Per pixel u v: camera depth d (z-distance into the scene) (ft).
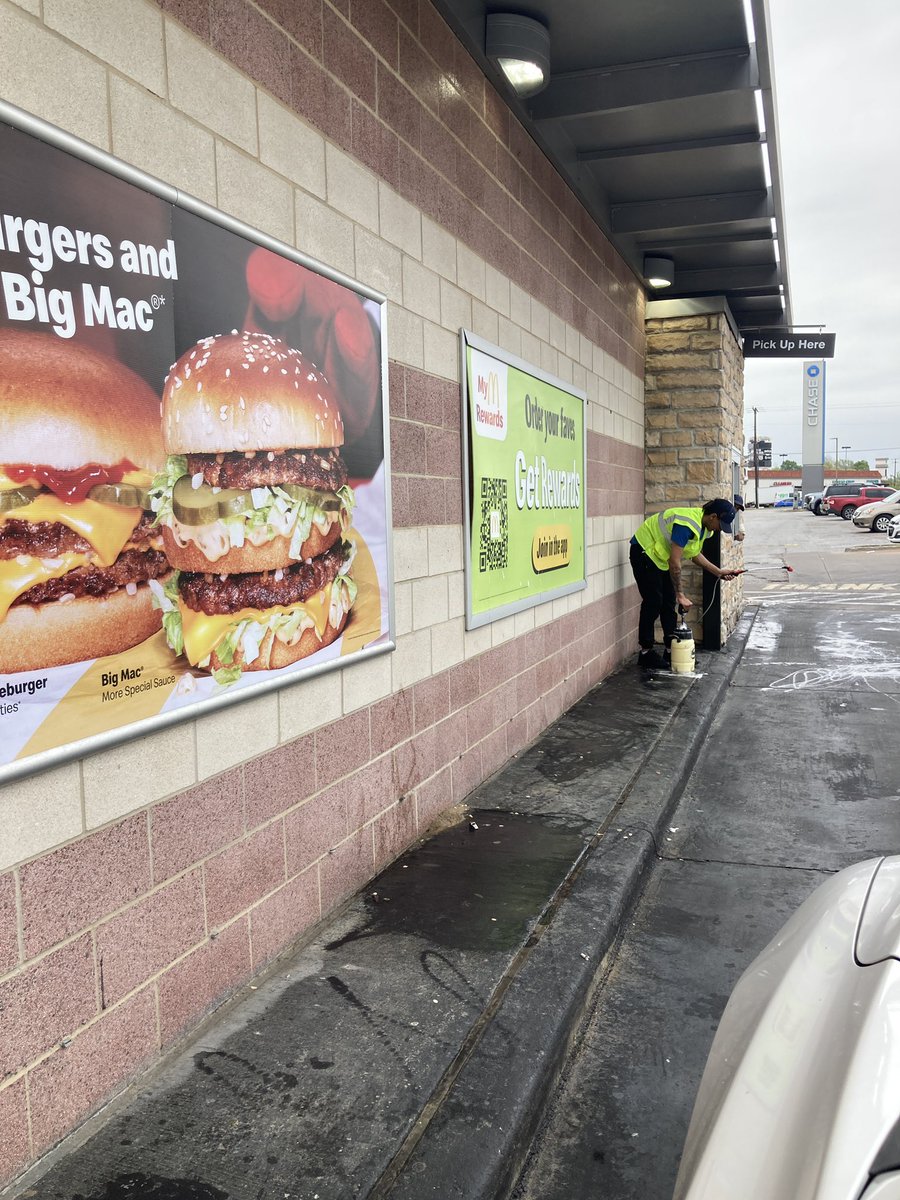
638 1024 9.87
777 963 6.05
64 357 6.97
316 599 10.58
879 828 15.64
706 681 25.73
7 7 6.49
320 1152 7.00
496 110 16.51
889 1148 3.91
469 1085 7.86
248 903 9.50
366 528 11.75
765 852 14.71
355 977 9.68
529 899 11.64
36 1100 6.90
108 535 7.46
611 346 26.07
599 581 25.27
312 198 10.48
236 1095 7.70
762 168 21.83
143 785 7.99
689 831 15.67
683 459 30.99
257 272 9.34
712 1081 5.37
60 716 7.04
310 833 10.71
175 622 8.26
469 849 13.34
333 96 10.93
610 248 25.61
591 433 23.98
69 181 6.97
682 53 16.61
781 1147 4.27
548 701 20.56
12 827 6.69
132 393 7.67
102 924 7.55
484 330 16.10
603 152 20.72
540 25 15.19
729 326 32.50
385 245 12.30
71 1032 7.23
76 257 7.06
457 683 15.21
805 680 27.78
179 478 8.29
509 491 17.37
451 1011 9.01
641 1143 8.07
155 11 7.95
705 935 11.92
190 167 8.44
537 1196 7.45
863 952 5.54
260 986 9.53
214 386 8.72
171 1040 8.36
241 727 9.37
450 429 14.66
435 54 13.85
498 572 16.94
